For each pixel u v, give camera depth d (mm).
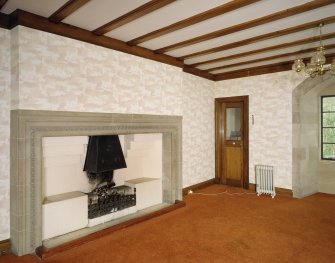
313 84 5020
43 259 2818
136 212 4203
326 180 6215
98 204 3742
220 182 6469
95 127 3562
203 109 6109
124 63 3926
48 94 3096
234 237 3381
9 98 3010
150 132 4332
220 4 2771
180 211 4422
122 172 4449
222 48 4234
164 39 3844
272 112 5613
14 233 2963
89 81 3492
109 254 2926
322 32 3559
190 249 3049
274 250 3023
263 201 5008
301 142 5227
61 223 3309
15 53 2908
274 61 5168
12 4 2744
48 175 3486
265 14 3023
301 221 3949
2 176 2973
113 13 2971
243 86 6039
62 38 3223
